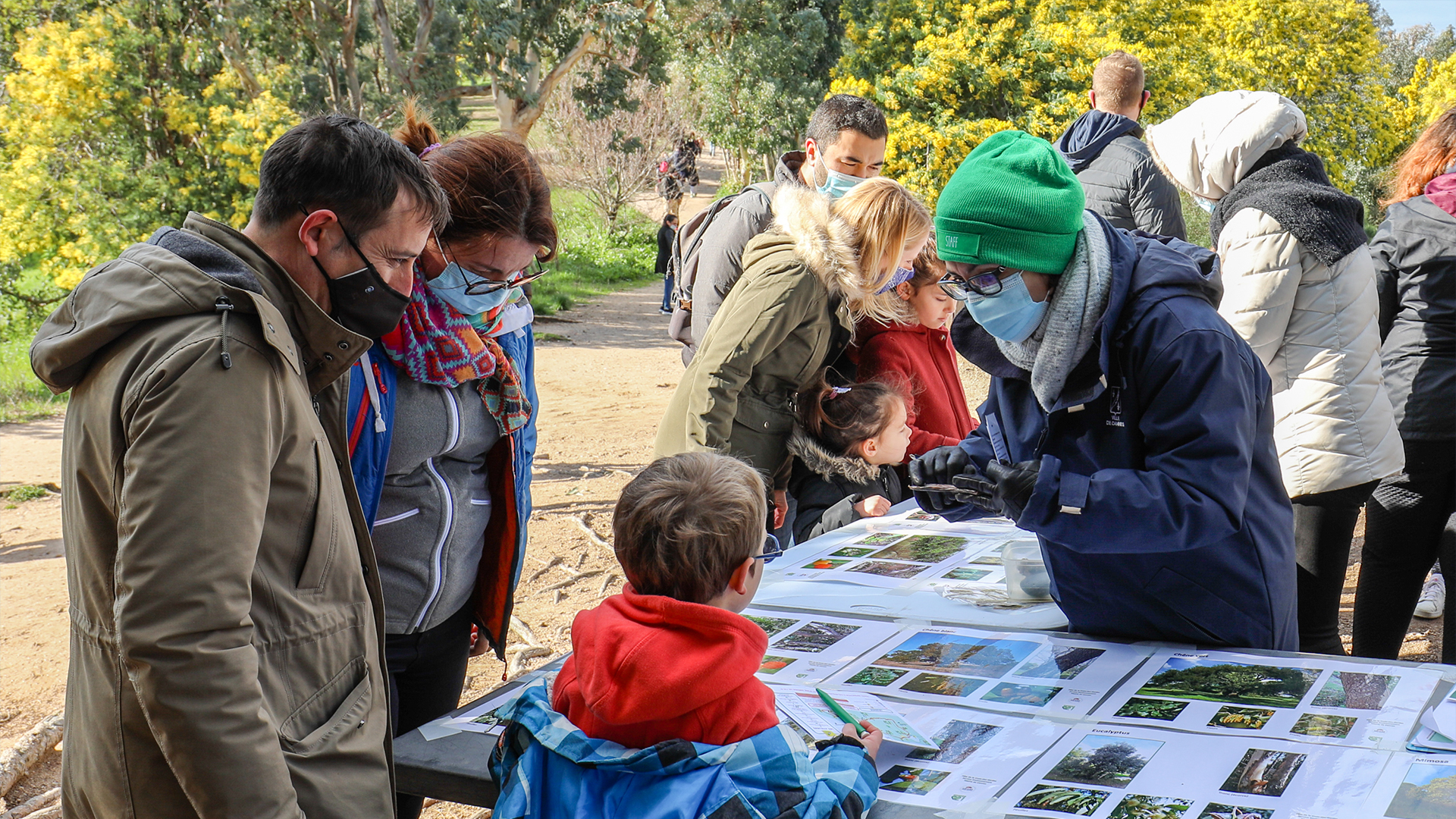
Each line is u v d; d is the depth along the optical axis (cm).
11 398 1060
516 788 160
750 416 349
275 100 1423
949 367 407
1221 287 216
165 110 1386
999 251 204
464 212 207
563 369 1246
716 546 167
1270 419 224
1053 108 1514
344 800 164
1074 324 204
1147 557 216
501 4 1902
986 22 1578
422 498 225
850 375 397
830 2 2233
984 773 168
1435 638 414
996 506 206
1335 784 156
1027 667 213
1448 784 154
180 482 139
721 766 151
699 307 434
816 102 2197
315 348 165
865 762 162
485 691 416
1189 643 222
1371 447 305
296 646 161
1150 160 490
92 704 153
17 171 1325
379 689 179
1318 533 318
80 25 1406
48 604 522
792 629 244
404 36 1969
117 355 147
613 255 2498
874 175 419
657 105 2623
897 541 319
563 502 682
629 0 2105
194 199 1404
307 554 163
